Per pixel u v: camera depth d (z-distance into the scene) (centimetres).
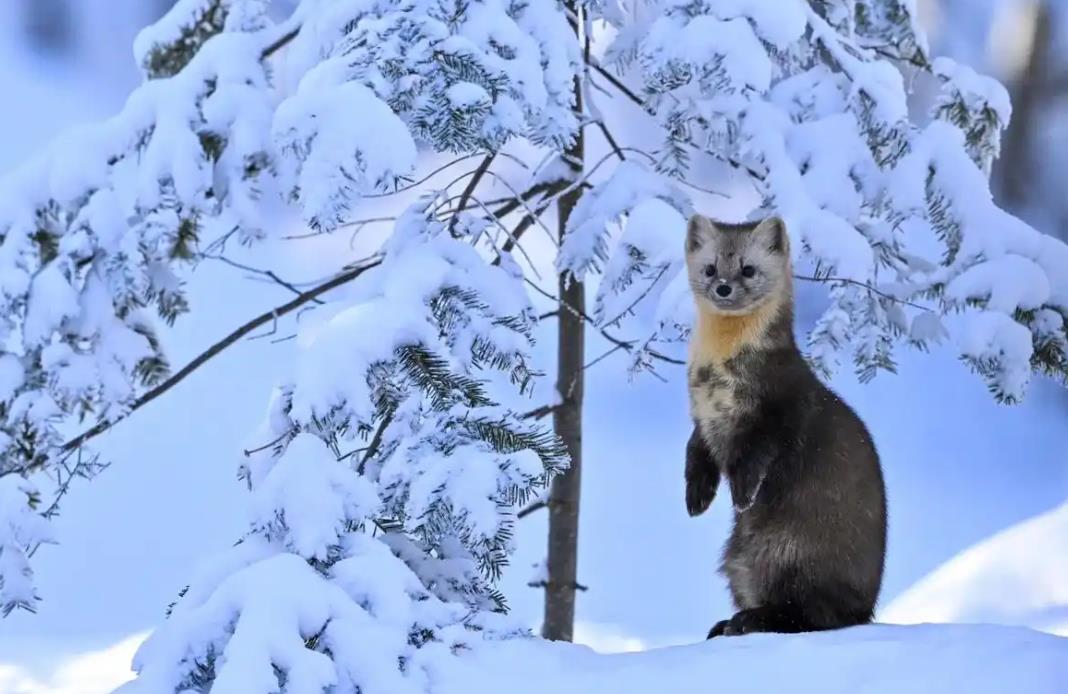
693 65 889
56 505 938
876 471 862
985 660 634
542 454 778
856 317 1006
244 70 971
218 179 952
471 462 748
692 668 668
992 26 2570
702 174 2025
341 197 779
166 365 1061
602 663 698
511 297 829
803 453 846
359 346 763
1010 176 2494
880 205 964
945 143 982
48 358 941
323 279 1107
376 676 652
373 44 817
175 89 965
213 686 623
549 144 888
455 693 663
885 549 872
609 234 963
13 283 952
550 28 877
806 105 978
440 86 802
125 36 3406
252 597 655
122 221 956
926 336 1013
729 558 887
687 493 884
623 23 1053
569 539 1171
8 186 983
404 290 798
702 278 878
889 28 1116
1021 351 929
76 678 1308
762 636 716
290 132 802
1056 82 2480
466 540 741
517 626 739
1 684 1289
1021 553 1404
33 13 3397
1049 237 976
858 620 841
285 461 714
